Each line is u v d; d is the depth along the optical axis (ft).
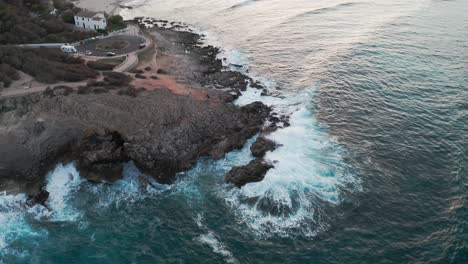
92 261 163.84
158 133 215.92
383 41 335.47
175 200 191.83
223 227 176.65
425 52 314.14
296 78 293.23
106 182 201.57
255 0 477.36
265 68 310.86
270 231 173.17
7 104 231.30
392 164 204.54
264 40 361.51
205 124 227.40
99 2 462.19
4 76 245.86
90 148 207.00
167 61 309.22
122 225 179.93
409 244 161.48
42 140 212.23
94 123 219.61
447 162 203.00
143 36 337.52
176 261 162.50
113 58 291.99
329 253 161.07
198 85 275.59
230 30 391.65
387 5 429.79
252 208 184.55
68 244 171.22
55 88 244.01
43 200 191.62
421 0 440.45
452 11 403.13
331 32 366.63
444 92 260.62
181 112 231.50
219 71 303.07
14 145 209.97
